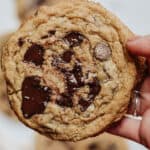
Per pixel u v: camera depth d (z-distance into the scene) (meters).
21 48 0.34
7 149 0.59
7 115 0.60
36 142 0.59
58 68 0.34
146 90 0.37
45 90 0.34
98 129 0.34
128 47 0.34
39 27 0.34
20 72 0.34
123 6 0.61
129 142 0.58
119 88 0.34
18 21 0.62
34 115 0.34
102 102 0.34
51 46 0.34
